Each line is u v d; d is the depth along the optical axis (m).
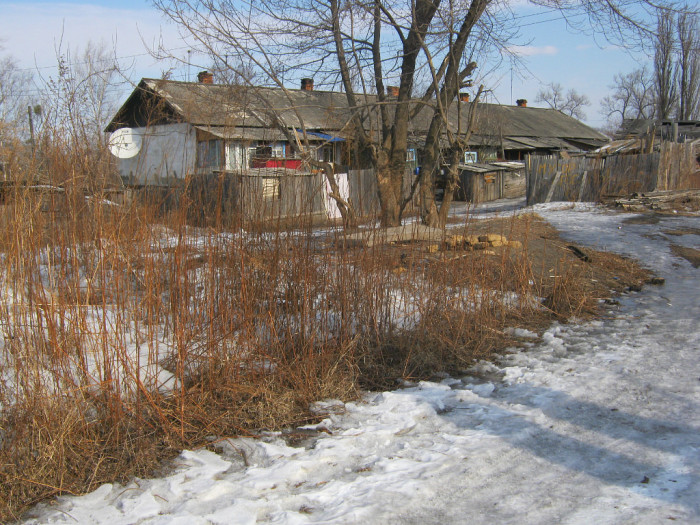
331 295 5.38
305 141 11.39
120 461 3.45
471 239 9.12
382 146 12.44
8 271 4.01
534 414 4.14
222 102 8.18
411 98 13.18
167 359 4.73
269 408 4.19
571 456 3.54
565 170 20.75
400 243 7.32
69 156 4.34
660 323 6.41
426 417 4.19
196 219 5.28
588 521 2.82
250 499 3.07
